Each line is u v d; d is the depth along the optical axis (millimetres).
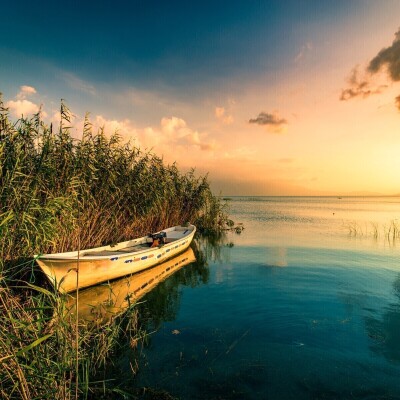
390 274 11758
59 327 4434
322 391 4715
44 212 8000
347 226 29125
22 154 8406
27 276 8031
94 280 9266
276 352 5891
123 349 5836
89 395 4406
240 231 24875
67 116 9844
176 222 20109
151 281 10844
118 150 12133
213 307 8312
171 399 4441
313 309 8109
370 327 7008
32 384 3820
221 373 5160
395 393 4684
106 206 12203
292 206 81250
